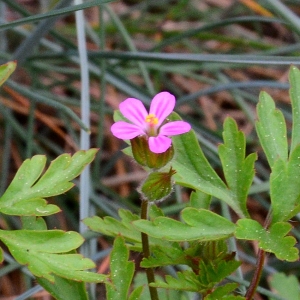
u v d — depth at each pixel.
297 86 0.14
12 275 0.20
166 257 0.13
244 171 0.13
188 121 0.20
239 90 0.23
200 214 0.13
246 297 0.13
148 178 0.12
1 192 0.20
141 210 0.13
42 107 0.24
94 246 0.16
